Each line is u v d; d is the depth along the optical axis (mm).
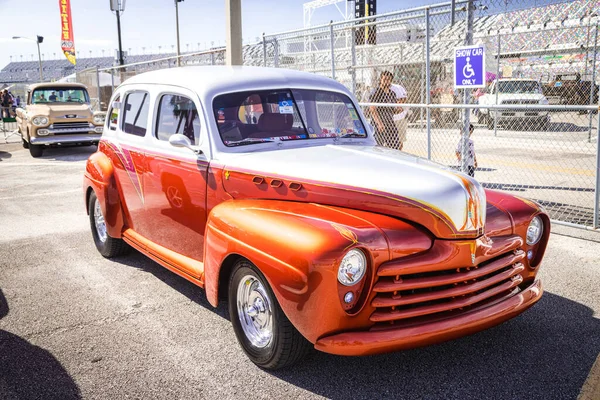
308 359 3650
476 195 3385
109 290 5016
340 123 4820
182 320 4336
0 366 3625
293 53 12195
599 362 3529
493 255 3426
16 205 8883
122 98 5535
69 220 7816
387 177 3492
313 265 2943
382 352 3021
